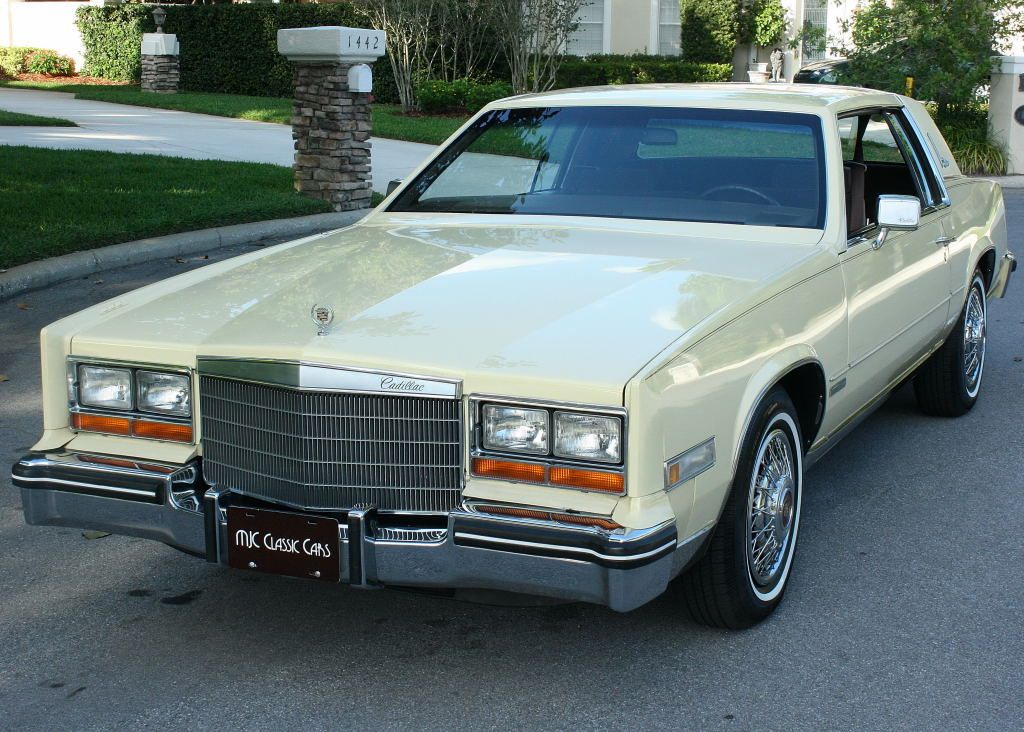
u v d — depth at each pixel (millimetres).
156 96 22719
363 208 12109
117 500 3434
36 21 28672
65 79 27578
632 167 4637
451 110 21781
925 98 16859
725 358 3332
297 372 3174
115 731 3143
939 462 5387
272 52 24359
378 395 3125
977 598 3963
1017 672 3447
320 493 3223
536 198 4668
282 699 3307
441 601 3949
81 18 27484
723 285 3658
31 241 9148
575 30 22812
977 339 6133
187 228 10344
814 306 3943
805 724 3168
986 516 4727
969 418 6078
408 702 3287
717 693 3330
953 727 3146
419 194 4938
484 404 3062
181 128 17797
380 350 3166
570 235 4277
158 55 23953
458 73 23453
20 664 3506
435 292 3578
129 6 26531
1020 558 4309
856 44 18234
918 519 4691
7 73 27875
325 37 11391
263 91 24609
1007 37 17469
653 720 3189
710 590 3512
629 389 2939
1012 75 16562
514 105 5117
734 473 3400
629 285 3619
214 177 12695
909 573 4172
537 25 21719
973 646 3615
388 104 23750
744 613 3619
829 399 4137
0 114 18359
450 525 3066
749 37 26859
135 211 10578
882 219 4371
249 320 3461
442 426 3115
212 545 3369
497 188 4797
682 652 3572
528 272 3770
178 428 3445
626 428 2945
